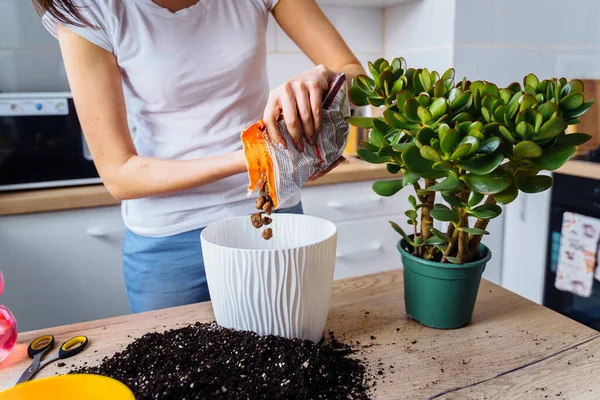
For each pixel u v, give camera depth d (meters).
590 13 2.00
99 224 1.54
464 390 0.56
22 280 1.49
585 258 1.72
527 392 0.56
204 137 0.98
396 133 0.67
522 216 1.96
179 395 0.53
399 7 2.10
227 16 0.95
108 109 0.87
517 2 1.89
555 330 0.71
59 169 1.52
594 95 1.94
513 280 2.05
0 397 0.44
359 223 1.85
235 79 0.97
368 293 0.85
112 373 0.59
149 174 0.85
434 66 1.95
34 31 1.73
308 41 1.04
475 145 0.54
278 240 0.79
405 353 0.65
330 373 0.58
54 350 0.66
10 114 1.44
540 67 2.02
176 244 0.99
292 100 0.66
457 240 0.71
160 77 0.92
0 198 1.43
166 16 0.90
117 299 1.61
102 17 0.88
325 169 0.71
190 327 0.68
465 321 0.72
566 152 0.58
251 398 0.52
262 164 0.65
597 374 0.59
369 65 0.70
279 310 0.63
